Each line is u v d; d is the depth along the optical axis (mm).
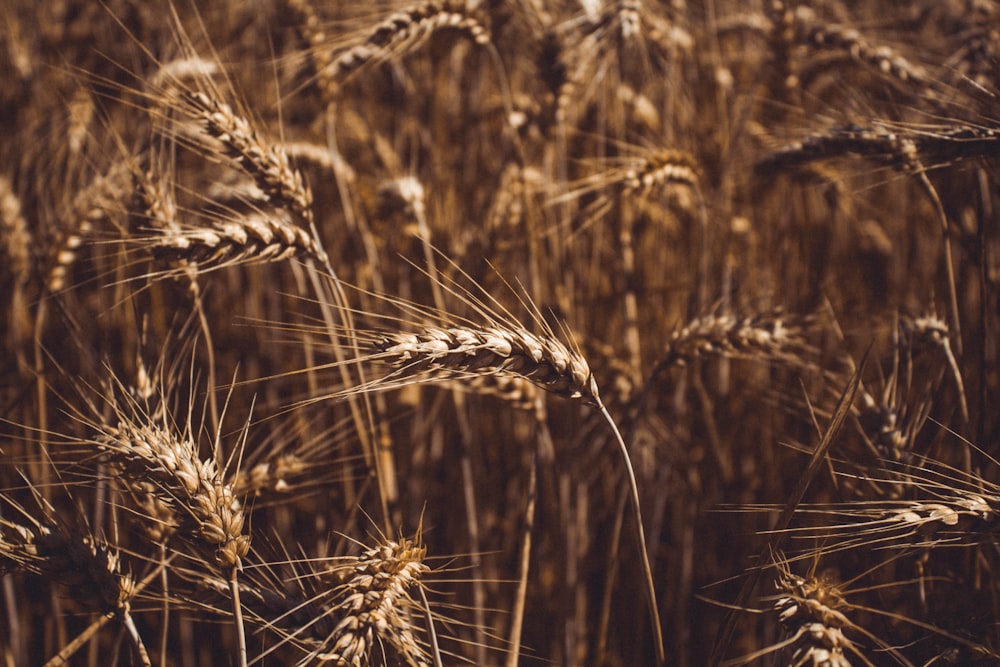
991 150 847
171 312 1048
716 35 1243
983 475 891
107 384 877
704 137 1137
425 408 1049
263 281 1116
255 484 866
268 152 844
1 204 975
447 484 1039
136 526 863
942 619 826
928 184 906
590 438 1030
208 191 1008
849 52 1043
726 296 941
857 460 873
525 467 1039
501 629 996
